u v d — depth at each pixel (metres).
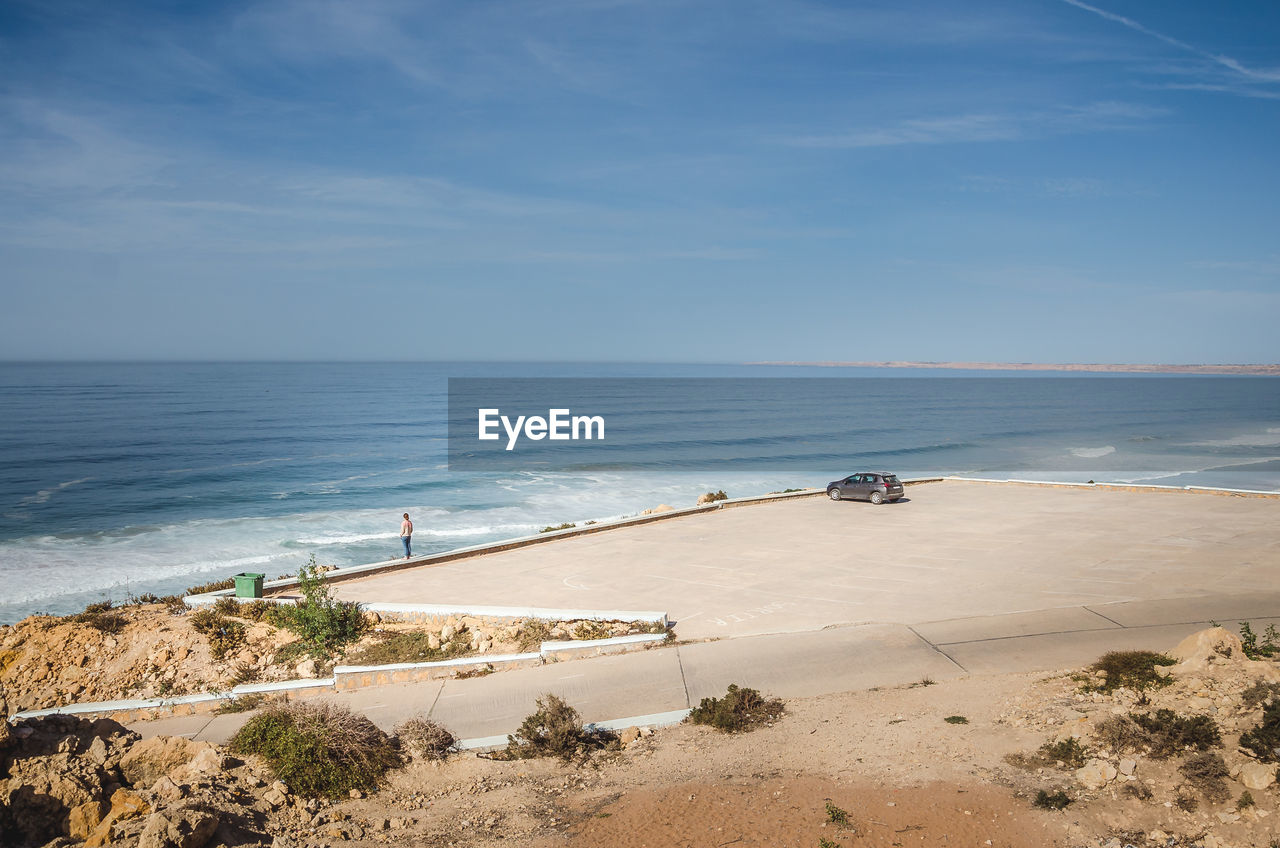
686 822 9.97
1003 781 10.45
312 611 20.72
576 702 15.23
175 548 39.47
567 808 10.71
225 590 24.98
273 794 10.79
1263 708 10.57
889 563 25.78
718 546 29.22
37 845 8.71
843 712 13.70
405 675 17.48
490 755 12.73
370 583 25.48
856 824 9.59
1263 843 8.37
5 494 54.69
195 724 15.62
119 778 10.33
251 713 16.05
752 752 12.19
